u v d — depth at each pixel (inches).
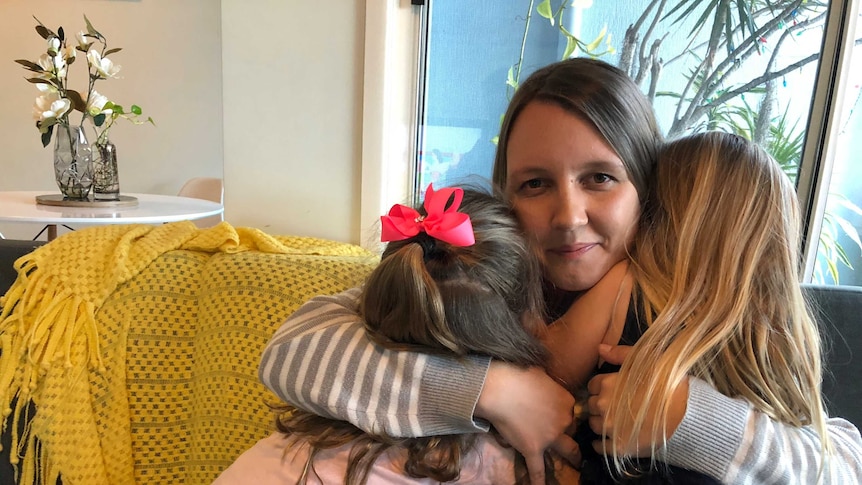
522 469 24.4
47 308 33.2
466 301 21.2
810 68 45.4
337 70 43.8
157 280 35.4
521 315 24.0
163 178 91.6
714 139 27.5
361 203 45.8
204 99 89.5
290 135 45.1
